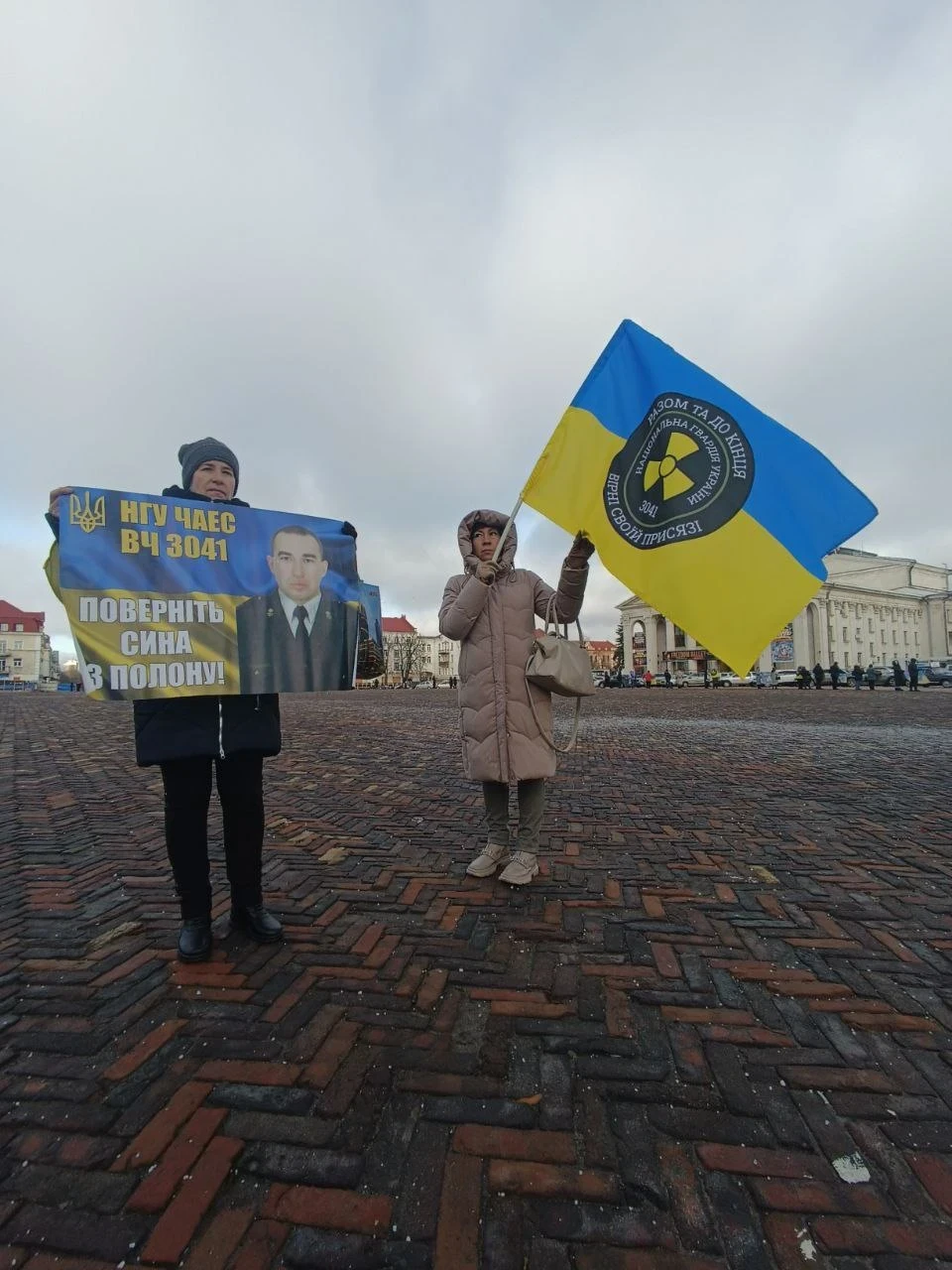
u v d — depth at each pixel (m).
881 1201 1.28
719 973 2.19
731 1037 1.82
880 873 3.18
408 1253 1.16
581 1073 1.66
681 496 2.57
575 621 3.01
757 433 2.52
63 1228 1.22
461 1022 1.89
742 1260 1.15
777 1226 1.22
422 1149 1.40
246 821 2.42
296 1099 1.56
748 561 2.43
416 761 7.00
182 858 2.28
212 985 2.11
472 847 3.65
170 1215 1.24
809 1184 1.32
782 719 12.77
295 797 5.04
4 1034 1.84
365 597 2.76
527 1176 1.33
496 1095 1.57
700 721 12.38
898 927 2.57
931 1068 1.69
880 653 75.44
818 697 24.66
